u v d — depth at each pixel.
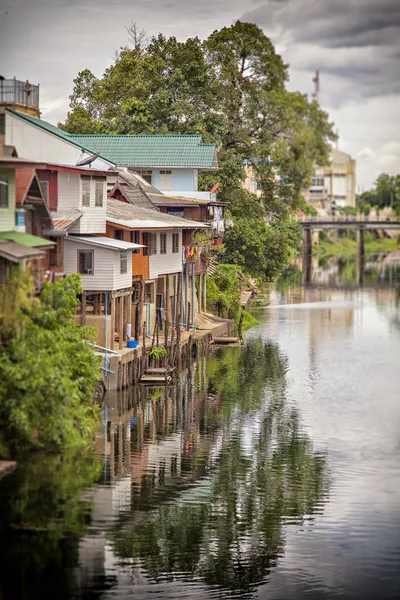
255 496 43.03
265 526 39.78
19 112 66.81
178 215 88.19
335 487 44.56
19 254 42.97
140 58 110.25
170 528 39.03
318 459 49.03
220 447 50.50
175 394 62.84
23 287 42.72
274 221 118.75
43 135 67.56
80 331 48.31
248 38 110.19
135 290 71.12
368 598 34.19
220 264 100.69
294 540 38.72
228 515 40.66
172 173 96.62
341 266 190.88
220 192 105.88
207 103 106.50
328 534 39.28
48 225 54.81
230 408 59.72
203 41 110.62
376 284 149.62
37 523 38.34
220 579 35.53
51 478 41.97
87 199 62.09
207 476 45.41
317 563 36.88
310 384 68.50
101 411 56.47
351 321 104.06
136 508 40.41
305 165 131.12
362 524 40.28
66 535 37.69
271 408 60.25
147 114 104.62
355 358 80.06
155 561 36.25
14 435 42.81
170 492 42.66
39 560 35.88
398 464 48.31
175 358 69.69
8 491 40.56
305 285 146.75
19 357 41.81
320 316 108.25
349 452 50.53
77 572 35.28
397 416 58.94
